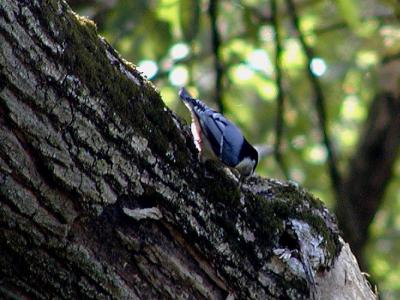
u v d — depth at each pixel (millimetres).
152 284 5426
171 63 11812
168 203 5410
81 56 5102
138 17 9891
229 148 6828
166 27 10320
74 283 5250
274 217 5836
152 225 5418
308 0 13344
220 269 5594
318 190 13938
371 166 14141
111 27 10016
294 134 12719
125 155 5234
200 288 5555
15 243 5090
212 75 12609
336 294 6105
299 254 5840
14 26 4809
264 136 13094
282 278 5762
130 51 10445
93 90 5094
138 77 5516
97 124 5109
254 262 5680
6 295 5207
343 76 12953
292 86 13227
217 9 10422
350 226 11609
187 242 5504
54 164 5004
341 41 13344
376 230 16375
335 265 6172
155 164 5359
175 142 5488
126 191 5289
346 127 16031
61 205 5090
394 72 12555
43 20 4938
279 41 10547
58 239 5137
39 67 4891
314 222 6031
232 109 12297
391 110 14102
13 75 4812
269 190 6086
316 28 13562
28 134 4910
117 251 5320
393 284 15703
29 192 4996
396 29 13188
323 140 10586
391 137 14148
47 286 5234
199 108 7062
